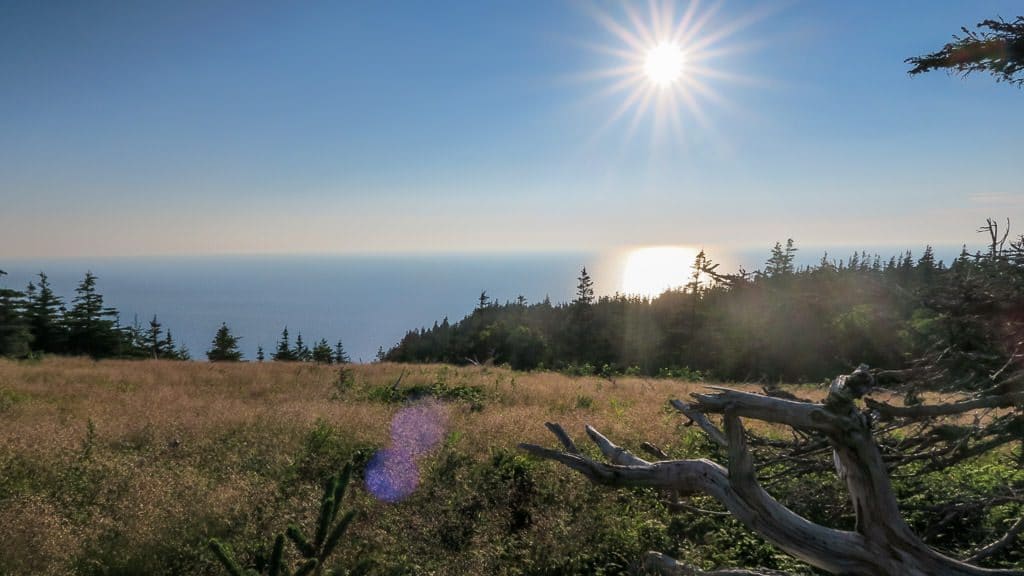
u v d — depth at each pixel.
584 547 5.35
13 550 4.49
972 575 3.20
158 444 8.16
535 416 10.91
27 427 8.55
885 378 4.73
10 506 5.32
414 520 5.60
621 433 9.45
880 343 4.69
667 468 4.05
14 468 6.54
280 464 7.28
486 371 22.98
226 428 9.18
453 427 9.68
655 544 5.45
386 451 7.91
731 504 3.72
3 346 40.06
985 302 4.30
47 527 4.87
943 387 4.76
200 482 6.24
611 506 6.28
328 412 10.40
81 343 50.56
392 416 10.60
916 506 4.95
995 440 4.47
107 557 4.86
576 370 30.27
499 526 5.82
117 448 8.03
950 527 5.21
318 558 2.95
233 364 23.34
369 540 5.12
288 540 4.92
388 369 22.23
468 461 7.52
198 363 23.92
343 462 7.45
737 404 3.61
